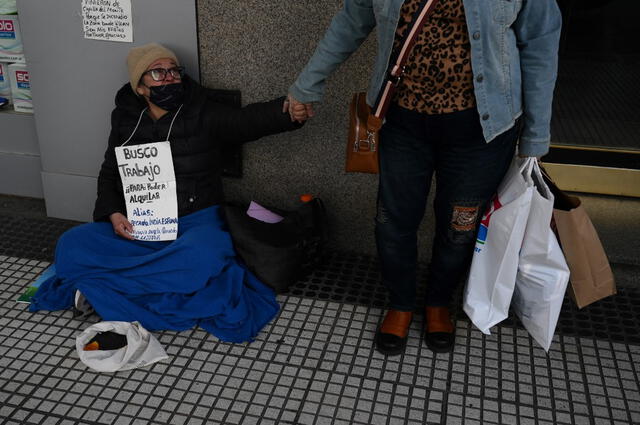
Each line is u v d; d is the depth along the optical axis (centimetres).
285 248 298
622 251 322
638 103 394
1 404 244
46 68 339
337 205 335
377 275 325
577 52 389
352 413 240
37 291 303
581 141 361
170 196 300
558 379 258
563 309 299
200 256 282
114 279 285
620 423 238
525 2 197
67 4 321
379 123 225
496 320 254
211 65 318
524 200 229
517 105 215
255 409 242
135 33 319
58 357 269
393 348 267
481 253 251
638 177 354
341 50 236
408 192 243
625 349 275
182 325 282
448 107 214
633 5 372
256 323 284
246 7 301
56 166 364
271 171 336
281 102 284
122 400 246
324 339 279
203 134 298
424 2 200
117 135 305
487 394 250
